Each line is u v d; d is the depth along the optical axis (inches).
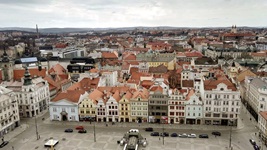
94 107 5974.4
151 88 6309.1
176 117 5787.4
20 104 6373.0
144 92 6264.8
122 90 6579.7
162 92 5787.4
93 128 5659.5
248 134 5231.3
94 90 6466.5
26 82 6328.7
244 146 4751.5
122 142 4862.2
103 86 7106.3
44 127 5767.7
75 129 5620.1
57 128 5703.7
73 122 6018.7
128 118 5964.6
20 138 5221.5
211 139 5034.5
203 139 5034.5
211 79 6097.4
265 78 6747.1
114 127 5689.0
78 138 5187.0
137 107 5851.4
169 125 5718.5
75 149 4734.3
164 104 5743.1
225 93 5492.1
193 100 5649.6
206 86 5674.2
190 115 5733.3
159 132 5359.3
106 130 5536.4
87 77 7746.1
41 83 6924.2
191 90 6166.3
